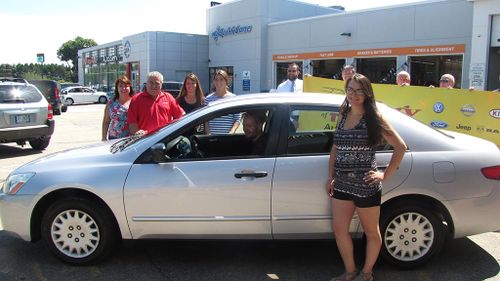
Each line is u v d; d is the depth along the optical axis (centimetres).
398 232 409
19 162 982
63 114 2491
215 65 3206
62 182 414
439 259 445
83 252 429
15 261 443
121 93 616
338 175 360
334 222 368
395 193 398
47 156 468
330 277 409
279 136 408
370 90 347
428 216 407
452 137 429
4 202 430
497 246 481
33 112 1069
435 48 1853
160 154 404
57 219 426
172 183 404
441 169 400
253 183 399
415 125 417
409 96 714
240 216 403
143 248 476
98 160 427
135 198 407
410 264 413
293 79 830
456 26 1777
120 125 619
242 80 2917
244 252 466
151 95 570
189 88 648
